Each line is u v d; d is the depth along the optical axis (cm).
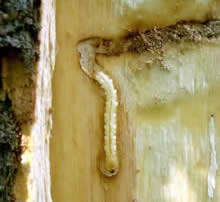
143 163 24
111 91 24
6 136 22
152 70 24
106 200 24
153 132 24
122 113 24
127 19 24
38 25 22
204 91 24
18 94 22
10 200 22
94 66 24
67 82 24
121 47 24
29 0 22
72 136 24
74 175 24
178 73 24
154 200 24
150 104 24
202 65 24
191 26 24
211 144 24
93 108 24
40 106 23
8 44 21
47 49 23
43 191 23
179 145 24
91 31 24
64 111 24
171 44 24
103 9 24
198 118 24
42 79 23
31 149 22
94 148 24
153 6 24
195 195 24
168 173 24
